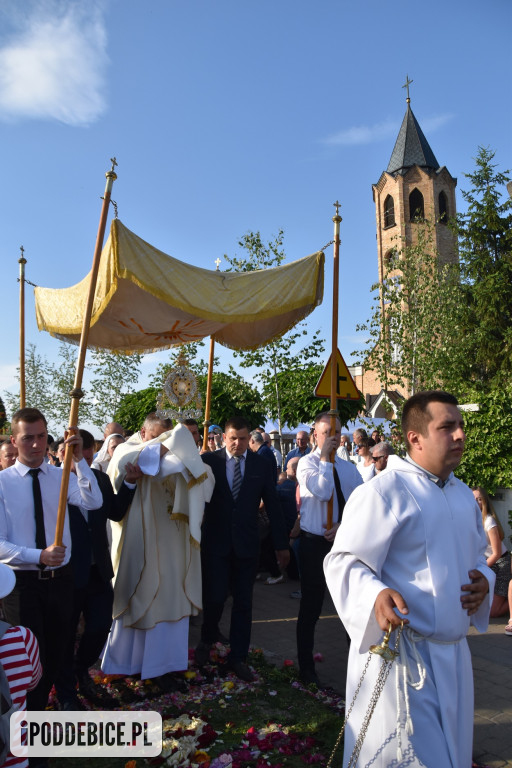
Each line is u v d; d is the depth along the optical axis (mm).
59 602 3426
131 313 5598
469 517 2404
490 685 4465
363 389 33188
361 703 2297
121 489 4406
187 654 4492
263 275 4773
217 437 9305
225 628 6168
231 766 3246
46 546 3475
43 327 5715
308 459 4676
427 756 2131
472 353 22953
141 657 4391
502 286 23203
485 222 24891
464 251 25219
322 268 4996
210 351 6609
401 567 2309
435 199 32469
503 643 5430
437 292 14828
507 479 7957
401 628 2133
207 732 3588
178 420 5828
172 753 3385
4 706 1932
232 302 4547
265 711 3994
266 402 13555
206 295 4457
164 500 4559
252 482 4875
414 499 2316
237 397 13883
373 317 14719
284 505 8234
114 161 3863
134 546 4414
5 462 4855
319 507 4523
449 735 2162
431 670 2232
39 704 3398
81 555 4008
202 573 4805
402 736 2143
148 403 17531
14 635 2121
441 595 2234
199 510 4438
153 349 6746
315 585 4492
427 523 2287
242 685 4414
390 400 14617
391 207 33156
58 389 22375
